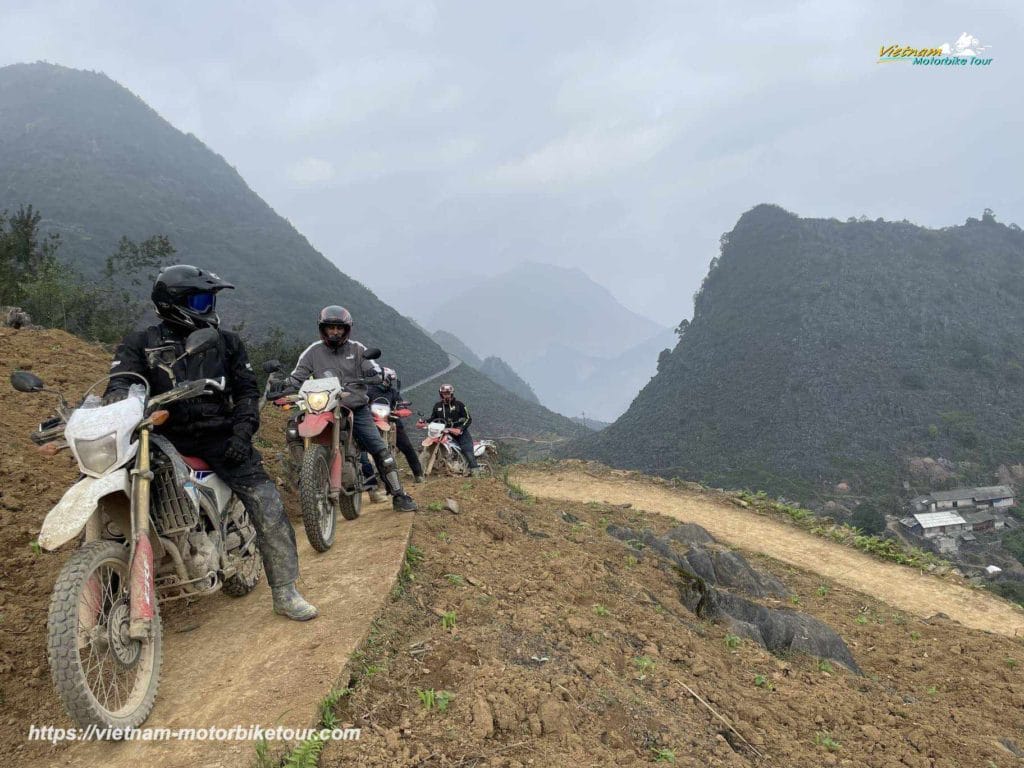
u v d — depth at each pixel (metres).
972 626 10.63
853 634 8.68
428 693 3.47
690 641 5.52
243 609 4.46
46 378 8.38
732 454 165.25
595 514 12.74
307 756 2.85
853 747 4.65
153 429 3.84
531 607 5.03
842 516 128.62
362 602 4.38
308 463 5.56
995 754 4.96
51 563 4.80
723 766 3.71
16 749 3.10
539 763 3.17
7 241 26.44
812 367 186.62
